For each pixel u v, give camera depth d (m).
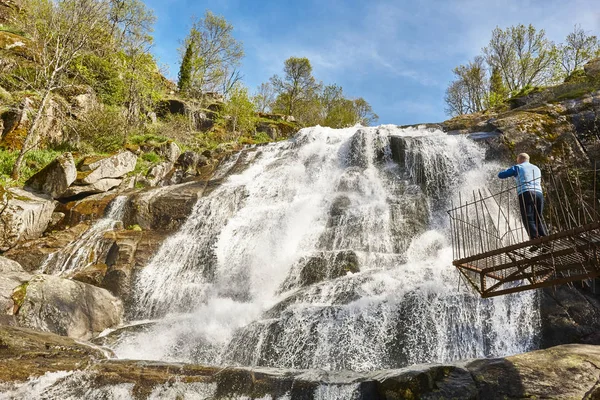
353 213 12.41
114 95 25.67
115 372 6.42
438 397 5.47
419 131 17.55
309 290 9.16
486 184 13.16
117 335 8.80
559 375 5.53
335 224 12.25
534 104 15.98
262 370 6.48
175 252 12.00
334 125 48.12
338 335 7.83
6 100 18.84
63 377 6.35
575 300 8.40
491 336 7.76
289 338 7.97
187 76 39.62
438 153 14.44
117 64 26.16
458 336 7.72
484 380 5.60
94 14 24.84
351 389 5.81
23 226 12.70
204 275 11.43
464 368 5.81
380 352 7.61
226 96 42.38
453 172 13.90
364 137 16.56
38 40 23.73
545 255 5.61
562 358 5.85
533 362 5.81
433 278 8.73
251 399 6.05
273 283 10.38
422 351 7.57
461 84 42.38
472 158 14.02
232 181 15.83
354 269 9.87
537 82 32.47
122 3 28.20
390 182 14.27
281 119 39.22
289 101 50.22
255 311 9.27
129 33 28.00
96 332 9.45
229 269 11.29
